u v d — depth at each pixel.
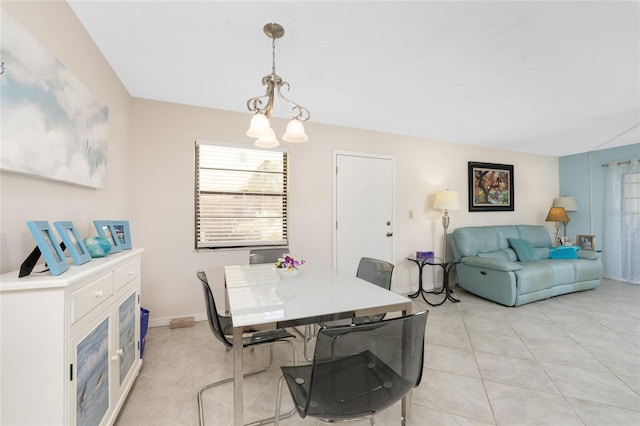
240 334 1.11
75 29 1.57
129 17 1.60
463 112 3.08
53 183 1.39
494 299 3.40
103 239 1.46
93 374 1.17
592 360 2.09
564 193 5.21
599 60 2.03
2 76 0.96
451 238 4.08
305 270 2.13
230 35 1.77
